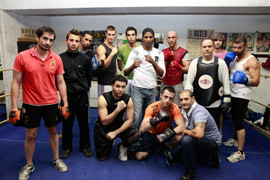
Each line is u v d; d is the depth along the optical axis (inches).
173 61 104.3
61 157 89.9
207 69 85.4
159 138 76.5
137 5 126.0
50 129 76.4
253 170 83.7
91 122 142.0
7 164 85.0
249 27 164.6
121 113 86.4
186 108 77.9
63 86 78.0
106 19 179.5
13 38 145.9
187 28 171.8
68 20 184.2
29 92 69.7
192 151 72.5
